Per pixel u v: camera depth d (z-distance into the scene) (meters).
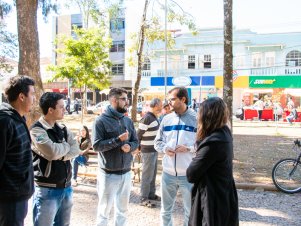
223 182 2.98
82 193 6.68
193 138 4.12
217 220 2.93
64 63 27.59
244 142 14.73
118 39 44.94
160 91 35.09
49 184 3.20
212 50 39.03
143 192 5.96
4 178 2.69
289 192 6.82
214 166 2.98
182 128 4.17
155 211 5.69
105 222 4.12
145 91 36.31
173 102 4.21
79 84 27.94
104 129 4.09
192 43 39.38
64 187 3.30
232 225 3.01
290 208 5.90
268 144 14.08
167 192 4.25
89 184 7.27
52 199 3.22
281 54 37.19
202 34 39.41
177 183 4.16
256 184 7.20
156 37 19.55
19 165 2.75
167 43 20.78
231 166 3.04
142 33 19.44
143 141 5.90
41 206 3.20
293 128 21.62
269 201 6.31
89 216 5.43
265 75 34.84
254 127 22.19
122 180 4.16
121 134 4.04
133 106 20.33
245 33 38.47
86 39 27.73
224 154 2.94
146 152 5.91
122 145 4.07
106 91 35.06
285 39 37.19
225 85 8.04
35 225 3.23
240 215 5.52
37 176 3.19
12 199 2.72
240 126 22.92
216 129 3.03
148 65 40.72
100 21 23.41
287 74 36.94
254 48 37.78
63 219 3.44
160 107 5.92
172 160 4.14
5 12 15.53
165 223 4.28
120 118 4.21
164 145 4.21
